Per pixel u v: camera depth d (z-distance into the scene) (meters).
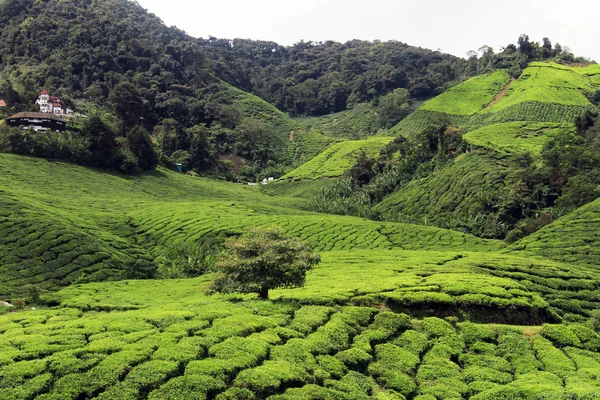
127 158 128.62
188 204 103.19
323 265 58.75
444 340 31.27
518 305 37.03
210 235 79.06
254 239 35.84
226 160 186.38
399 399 24.47
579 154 103.88
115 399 20.23
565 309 44.72
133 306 40.84
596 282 50.22
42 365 21.89
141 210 95.06
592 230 71.12
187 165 162.88
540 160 119.69
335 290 38.19
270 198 140.00
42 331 26.91
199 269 65.12
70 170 114.00
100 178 116.06
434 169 132.25
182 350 24.31
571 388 25.19
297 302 35.03
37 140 116.56
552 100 185.38
